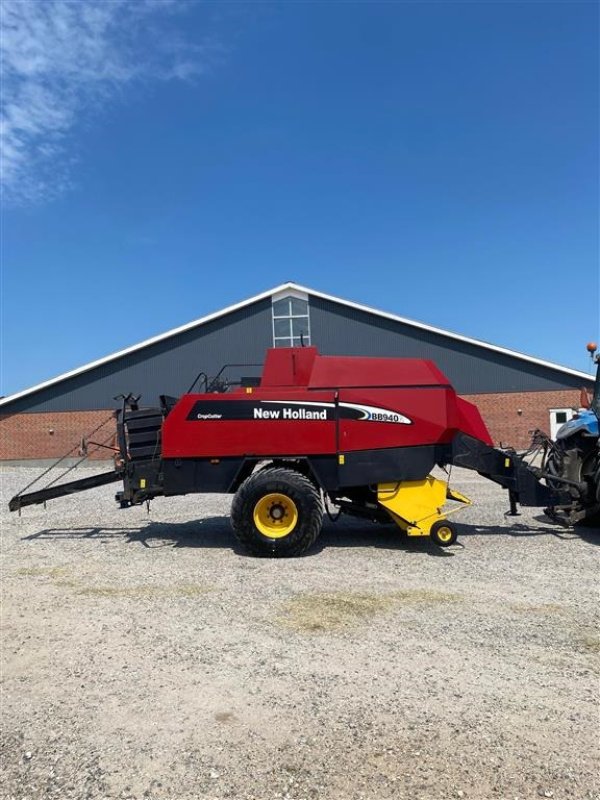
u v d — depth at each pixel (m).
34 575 7.26
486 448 8.71
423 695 3.97
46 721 3.74
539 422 28.27
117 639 5.07
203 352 28.77
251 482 8.06
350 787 3.03
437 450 8.42
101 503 14.18
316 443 8.31
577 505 8.95
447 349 28.55
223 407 8.43
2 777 3.18
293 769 3.19
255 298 28.67
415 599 5.98
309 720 3.68
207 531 10.09
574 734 3.48
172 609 5.82
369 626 5.24
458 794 2.96
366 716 3.71
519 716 3.69
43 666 4.56
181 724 3.66
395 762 3.23
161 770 3.21
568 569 7.12
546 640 4.88
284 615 5.57
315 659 4.56
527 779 3.07
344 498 9.06
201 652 4.75
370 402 8.38
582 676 4.22
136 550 8.63
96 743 3.48
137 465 8.68
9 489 18.56
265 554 7.99
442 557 7.84
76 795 3.02
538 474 8.88
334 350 28.75
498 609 5.65
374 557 7.90
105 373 28.86
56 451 28.73
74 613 5.77
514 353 28.28
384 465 8.30
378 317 28.77
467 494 14.35
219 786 3.06
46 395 28.97
